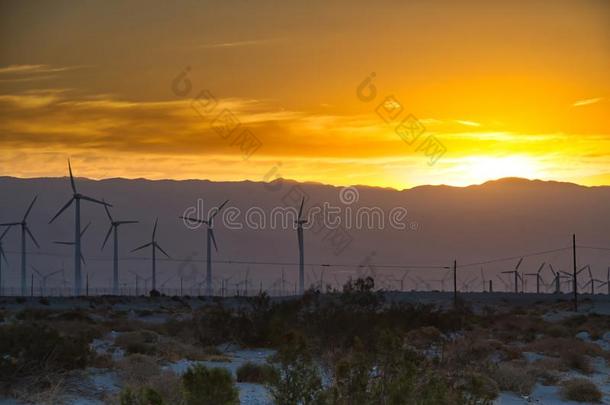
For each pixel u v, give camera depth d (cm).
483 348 6397
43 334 4625
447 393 3506
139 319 12144
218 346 7281
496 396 4847
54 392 4109
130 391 3384
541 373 5712
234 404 3316
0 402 4019
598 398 5056
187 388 3309
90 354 4891
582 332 10481
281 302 8212
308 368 3456
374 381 3381
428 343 6881
